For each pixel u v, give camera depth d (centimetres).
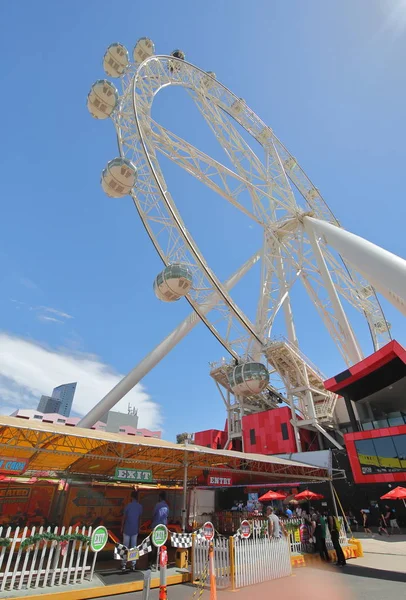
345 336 3344
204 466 1645
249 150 3884
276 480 2320
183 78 3869
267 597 897
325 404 4153
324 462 2198
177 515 1853
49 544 909
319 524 1476
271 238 4219
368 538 2272
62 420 7650
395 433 2930
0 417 990
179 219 3191
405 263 2138
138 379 3978
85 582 905
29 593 793
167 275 3222
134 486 1731
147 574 618
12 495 1470
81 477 1639
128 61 3581
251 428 4294
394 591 956
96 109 3416
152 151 3431
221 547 1057
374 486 2945
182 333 4153
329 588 995
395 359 3022
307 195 4344
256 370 3688
